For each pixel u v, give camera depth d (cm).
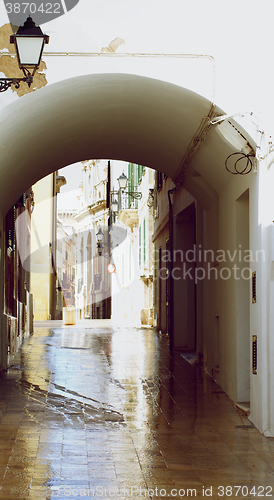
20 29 627
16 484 509
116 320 2816
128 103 859
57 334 1864
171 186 1673
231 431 712
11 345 1254
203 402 882
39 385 969
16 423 723
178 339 1512
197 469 562
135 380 1048
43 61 719
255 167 738
